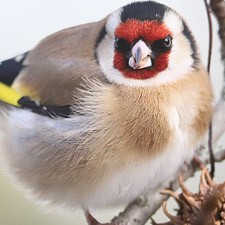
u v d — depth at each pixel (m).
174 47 1.25
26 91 1.26
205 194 1.23
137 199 1.26
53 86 1.26
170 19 1.25
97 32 1.26
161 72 1.25
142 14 1.25
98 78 1.25
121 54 1.25
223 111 1.26
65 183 1.25
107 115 1.25
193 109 1.25
